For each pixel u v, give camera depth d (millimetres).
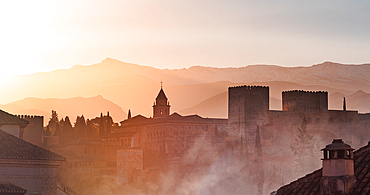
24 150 69875
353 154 29297
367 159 27609
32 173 68312
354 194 25031
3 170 67000
